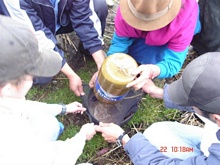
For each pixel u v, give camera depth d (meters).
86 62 2.10
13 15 1.56
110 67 1.44
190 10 1.60
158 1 1.40
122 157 1.81
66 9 1.76
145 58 1.91
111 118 1.79
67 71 1.77
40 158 1.02
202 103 1.15
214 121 1.20
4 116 0.97
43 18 1.74
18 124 0.99
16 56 0.90
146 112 1.94
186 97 1.21
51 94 1.96
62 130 1.77
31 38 0.94
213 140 1.41
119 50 1.83
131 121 1.91
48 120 1.48
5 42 0.88
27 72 0.94
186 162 1.25
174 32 1.63
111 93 1.54
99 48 1.80
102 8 1.85
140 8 1.44
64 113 1.72
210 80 1.10
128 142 1.46
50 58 1.12
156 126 1.65
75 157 1.25
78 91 1.82
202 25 1.92
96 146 1.82
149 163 1.37
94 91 1.73
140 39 1.84
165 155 1.47
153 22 1.49
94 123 1.80
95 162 1.79
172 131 1.62
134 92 1.82
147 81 1.68
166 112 1.96
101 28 1.94
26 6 1.58
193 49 2.17
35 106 1.46
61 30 1.95
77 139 1.31
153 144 1.56
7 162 0.95
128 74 1.44
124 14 1.53
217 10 1.81
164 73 1.73
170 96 1.37
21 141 0.98
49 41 1.63
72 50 2.12
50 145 1.10
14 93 0.95
